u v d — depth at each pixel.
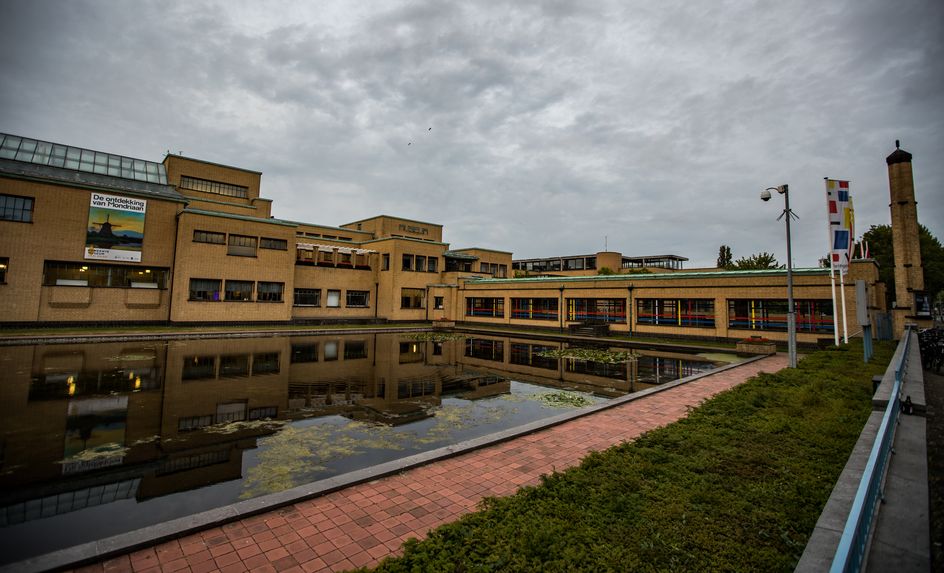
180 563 4.06
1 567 3.83
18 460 7.22
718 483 5.74
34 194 26.06
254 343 23.33
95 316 27.64
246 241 32.75
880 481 4.68
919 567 3.50
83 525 5.17
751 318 25.80
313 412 10.48
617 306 31.77
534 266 80.56
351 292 40.72
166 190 34.09
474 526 4.59
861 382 11.59
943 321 52.03
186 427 9.12
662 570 3.90
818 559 3.82
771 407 9.68
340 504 5.27
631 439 7.75
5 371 14.19
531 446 7.41
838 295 23.06
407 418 10.02
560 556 4.07
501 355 21.08
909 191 28.72
